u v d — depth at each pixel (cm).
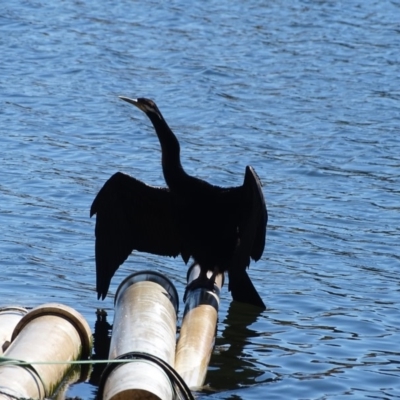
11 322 1250
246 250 1338
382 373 1248
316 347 1323
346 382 1218
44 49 3075
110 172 2070
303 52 3200
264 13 3675
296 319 1420
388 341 1347
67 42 3170
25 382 1077
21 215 1781
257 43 3284
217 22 3525
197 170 2111
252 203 1334
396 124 2505
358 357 1295
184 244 1426
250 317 1423
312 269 1609
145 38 3288
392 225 1811
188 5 3731
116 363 1079
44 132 2327
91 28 3366
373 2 3853
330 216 1853
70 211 1819
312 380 1222
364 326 1395
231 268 1367
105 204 1416
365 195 1980
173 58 3070
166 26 3459
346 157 2234
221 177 2072
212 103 2630
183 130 2406
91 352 1241
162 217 1430
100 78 2828
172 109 2577
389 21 3606
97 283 1421
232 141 2334
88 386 1172
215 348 1314
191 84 2808
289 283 1549
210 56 3112
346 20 3603
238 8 3728
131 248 1445
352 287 1539
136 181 1407
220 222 1395
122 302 1262
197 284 1402
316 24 3541
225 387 1195
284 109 2619
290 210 1878
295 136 2391
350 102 2698
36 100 2583
